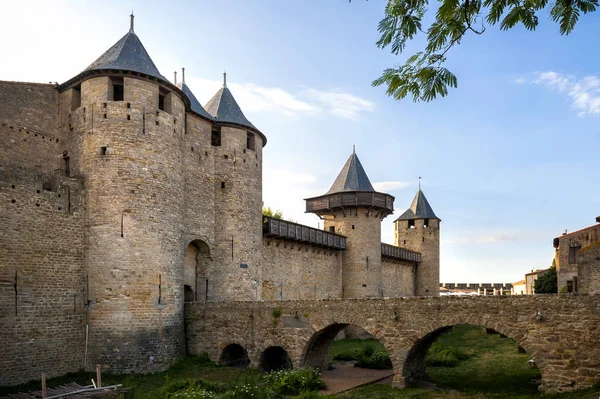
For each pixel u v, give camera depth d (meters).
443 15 5.77
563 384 18.56
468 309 20.56
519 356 30.95
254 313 25.25
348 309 23.16
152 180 24.39
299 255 39.47
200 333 26.36
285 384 20.98
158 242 24.23
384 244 49.91
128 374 22.27
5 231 20.80
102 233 23.39
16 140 24.22
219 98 32.81
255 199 32.22
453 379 23.77
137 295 23.22
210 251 29.81
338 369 27.39
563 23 5.72
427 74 6.14
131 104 24.31
